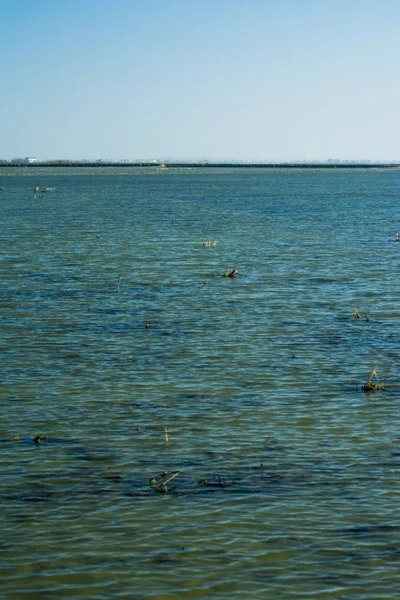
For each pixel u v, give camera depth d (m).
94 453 19.33
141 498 16.83
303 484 17.52
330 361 27.89
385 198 149.75
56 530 15.47
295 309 37.38
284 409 22.59
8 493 17.09
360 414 22.16
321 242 67.06
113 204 127.69
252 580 13.84
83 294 41.47
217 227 81.75
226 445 19.81
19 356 28.56
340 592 13.50
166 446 19.75
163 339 31.25
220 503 16.58
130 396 23.81
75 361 27.86
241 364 27.48
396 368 26.95
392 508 16.34
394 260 54.56
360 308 37.62
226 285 44.22
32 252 59.81
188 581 13.82
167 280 46.12
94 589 13.60
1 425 21.27
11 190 185.38
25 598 13.34
